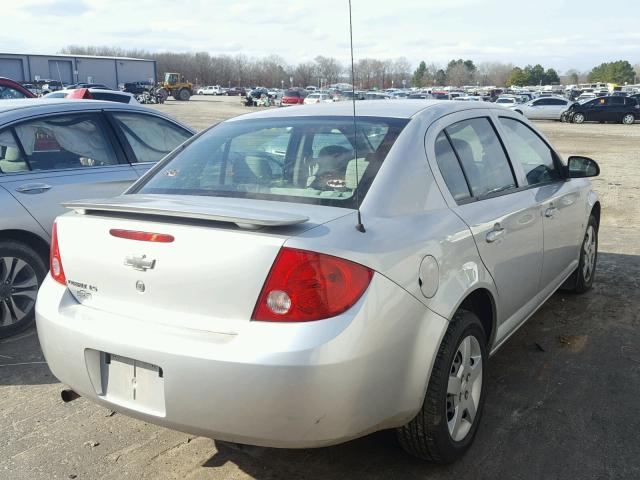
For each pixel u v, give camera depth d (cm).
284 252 223
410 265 249
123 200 284
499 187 348
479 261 297
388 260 241
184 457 297
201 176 312
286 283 222
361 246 236
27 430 322
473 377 297
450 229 280
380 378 235
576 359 399
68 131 493
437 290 262
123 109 537
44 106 489
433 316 258
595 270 573
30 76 5059
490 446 302
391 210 264
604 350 412
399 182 275
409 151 289
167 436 316
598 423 322
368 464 289
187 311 239
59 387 372
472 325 286
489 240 306
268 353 218
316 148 303
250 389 219
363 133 303
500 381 369
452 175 308
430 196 286
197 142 349
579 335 436
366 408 232
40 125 478
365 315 227
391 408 244
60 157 482
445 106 338
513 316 357
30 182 455
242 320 228
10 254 443
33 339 447
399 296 241
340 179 278
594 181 1227
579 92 7025
